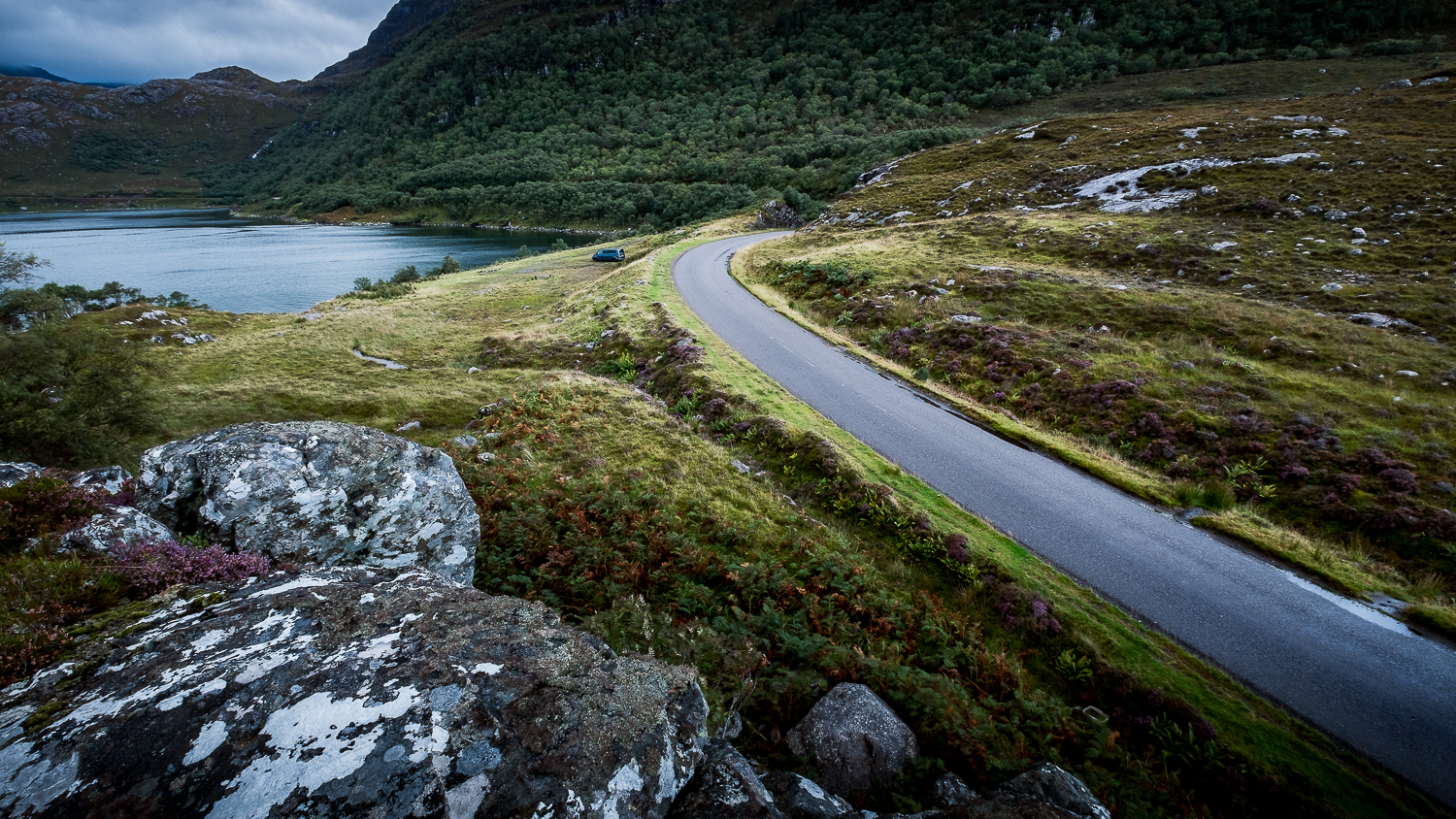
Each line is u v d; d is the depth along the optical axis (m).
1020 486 18.86
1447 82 67.25
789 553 15.04
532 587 11.56
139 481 8.20
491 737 4.22
